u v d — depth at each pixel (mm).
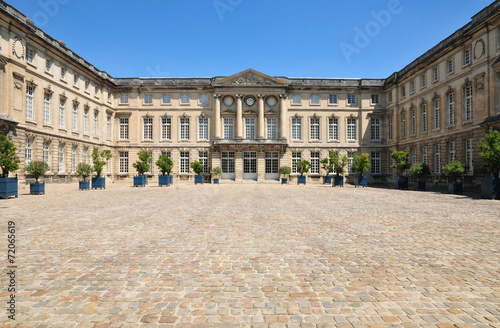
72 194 20641
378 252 6188
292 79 45469
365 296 4148
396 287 4441
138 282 4621
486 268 5227
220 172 42406
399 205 14391
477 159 24688
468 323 3449
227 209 12781
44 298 4055
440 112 30547
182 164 45188
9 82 25141
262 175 44219
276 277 4840
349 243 6910
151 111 45031
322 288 4410
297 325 3395
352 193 22906
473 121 25344
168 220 9930
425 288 4406
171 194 21219
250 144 43562
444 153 29734
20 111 26266
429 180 31859
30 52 28000
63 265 5375
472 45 25562
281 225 9055
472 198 18219
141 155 33750
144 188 29109
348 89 45406
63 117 33031
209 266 5348
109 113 43031
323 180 42531
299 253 6133
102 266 5336
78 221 9711
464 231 8195
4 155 17875
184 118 45188
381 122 44969
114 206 13766
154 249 6418
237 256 5930
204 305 3881
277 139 44250
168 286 4477
